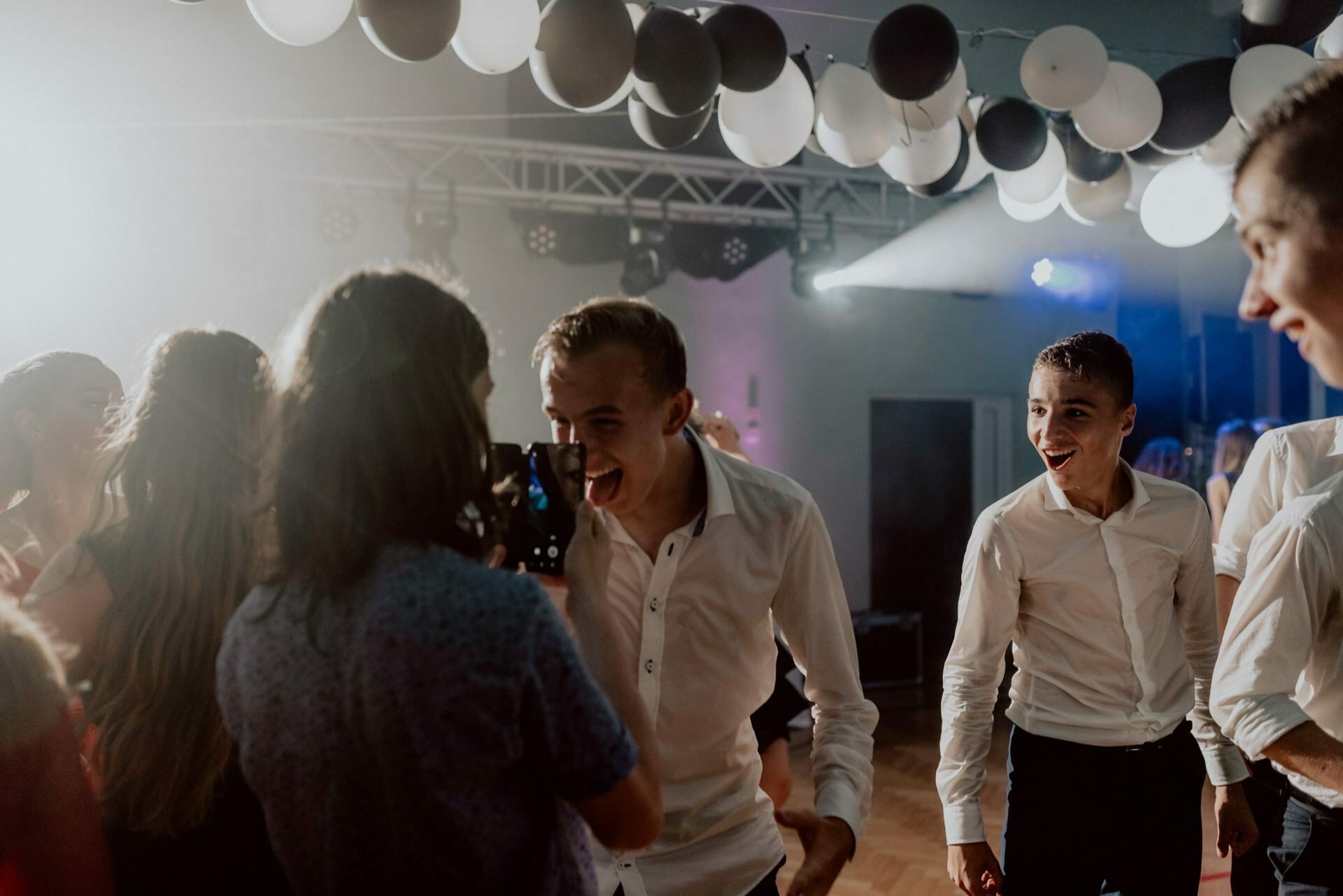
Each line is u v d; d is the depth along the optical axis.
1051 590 2.28
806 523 1.57
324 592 0.91
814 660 1.59
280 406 0.96
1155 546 2.24
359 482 0.91
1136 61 6.16
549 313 8.09
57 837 0.99
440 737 0.85
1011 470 9.44
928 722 6.84
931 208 8.15
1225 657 1.49
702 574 1.51
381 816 0.88
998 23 5.79
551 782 0.92
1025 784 2.31
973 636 2.32
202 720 1.35
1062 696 2.28
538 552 1.16
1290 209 0.73
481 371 1.00
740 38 3.41
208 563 1.37
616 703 1.03
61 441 2.33
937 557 9.31
